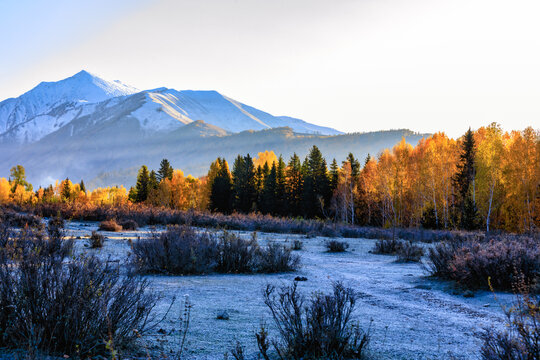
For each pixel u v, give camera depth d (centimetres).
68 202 2809
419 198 4709
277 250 1126
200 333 450
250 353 384
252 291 749
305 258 1375
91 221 2509
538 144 3700
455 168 4709
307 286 830
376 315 589
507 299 681
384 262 1333
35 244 685
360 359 372
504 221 4028
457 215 3966
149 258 943
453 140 5359
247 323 510
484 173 3916
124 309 377
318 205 6338
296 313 395
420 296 755
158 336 420
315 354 365
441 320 565
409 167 4947
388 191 4834
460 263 849
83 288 355
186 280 849
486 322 546
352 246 1945
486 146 4097
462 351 410
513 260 770
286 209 6638
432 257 1004
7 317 332
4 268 371
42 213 2430
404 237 2616
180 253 950
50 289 352
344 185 5688
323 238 2369
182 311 557
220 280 880
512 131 4653
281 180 6931
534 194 3659
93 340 333
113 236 1647
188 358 358
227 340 427
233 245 1065
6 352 306
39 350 314
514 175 3741
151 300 429
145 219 2580
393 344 432
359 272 1085
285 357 357
